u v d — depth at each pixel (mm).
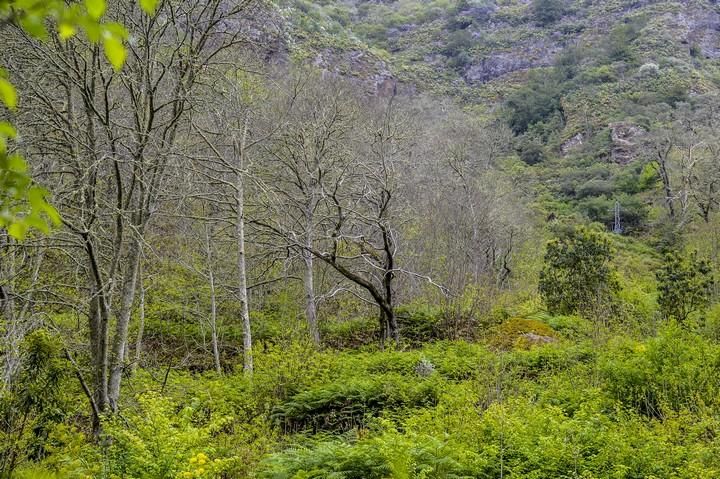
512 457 7484
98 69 9258
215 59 12523
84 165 9453
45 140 9070
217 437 9039
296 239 16578
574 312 18969
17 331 8297
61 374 7945
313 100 18797
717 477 6629
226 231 18688
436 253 21922
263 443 8938
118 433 6680
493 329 16906
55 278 12211
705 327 16422
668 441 7934
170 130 11633
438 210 24031
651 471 6848
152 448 6238
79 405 9289
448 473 6754
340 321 20328
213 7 10305
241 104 15602
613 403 9898
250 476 7512
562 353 12898
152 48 9633
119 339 9898
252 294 20656
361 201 18234
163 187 11602
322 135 17438
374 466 6805
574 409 9789
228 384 12273
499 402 9711
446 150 29203
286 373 11742
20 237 1810
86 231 8469
